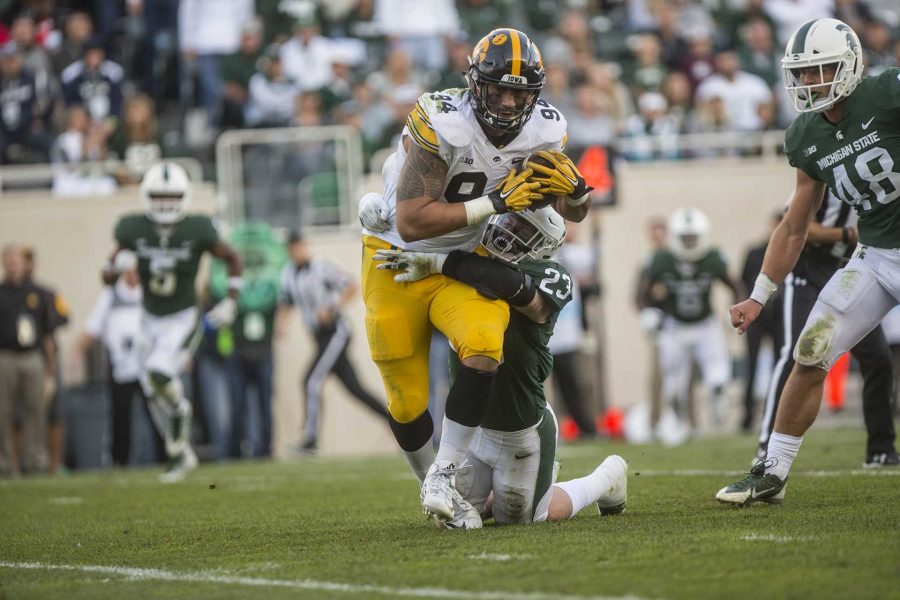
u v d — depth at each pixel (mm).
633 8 52594
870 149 15289
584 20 49594
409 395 14875
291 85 46406
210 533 16500
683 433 38062
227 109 45656
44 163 46094
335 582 11633
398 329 14633
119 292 36969
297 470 30297
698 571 11273
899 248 15523
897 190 15352
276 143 44406
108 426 40250
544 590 10656
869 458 21938
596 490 15500
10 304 35344
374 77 48000
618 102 47156
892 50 51688
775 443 16125
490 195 14000
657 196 46500
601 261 46000
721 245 46688
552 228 14500
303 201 44344
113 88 46875
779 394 21375
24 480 31391
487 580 11219
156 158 45062
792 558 11742
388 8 49938
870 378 21578
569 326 37938
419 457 15242
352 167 44406
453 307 14242
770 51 49906
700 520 14734
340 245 44062
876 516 14406
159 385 28125
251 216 44281
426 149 14070
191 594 11414
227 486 25438
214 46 48219
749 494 15914
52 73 47094
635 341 45969
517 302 14125
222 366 39469
